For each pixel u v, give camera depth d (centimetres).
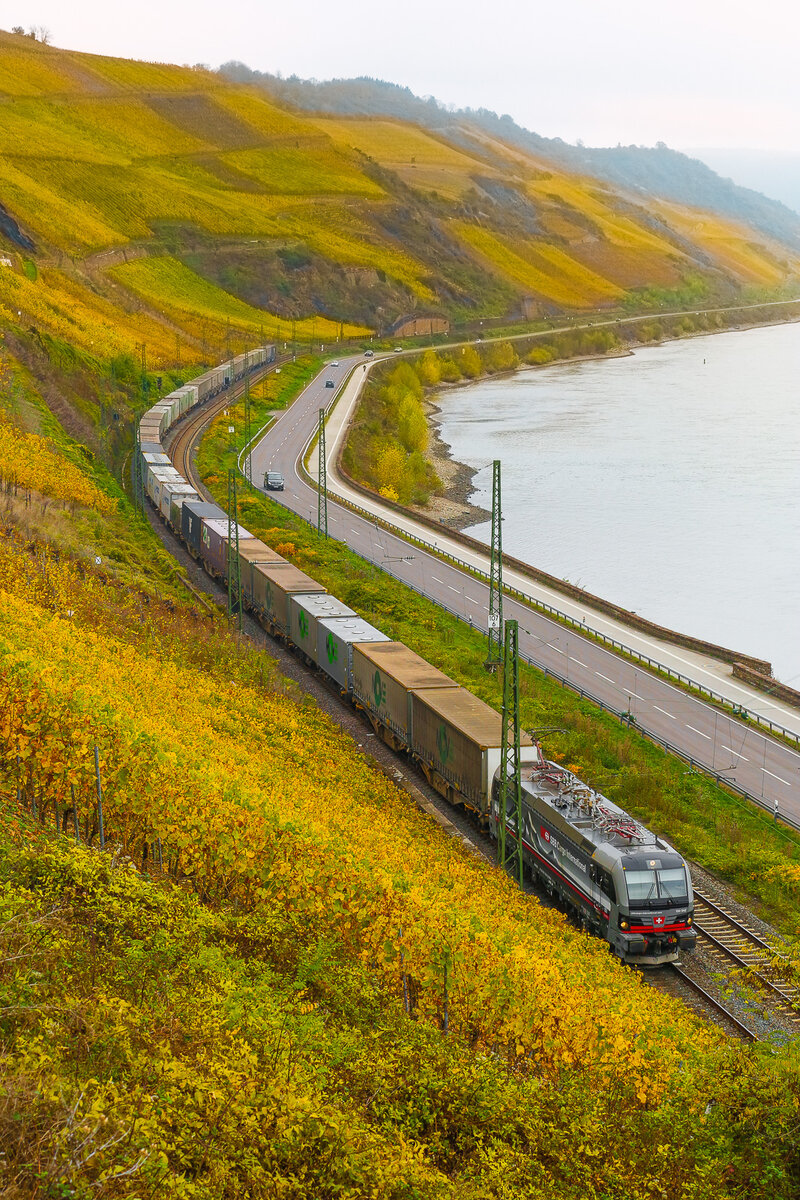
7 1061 1733
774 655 9512
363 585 9406
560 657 8269
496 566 10788
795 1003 3297
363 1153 1950
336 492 13850
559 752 6334
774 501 14875
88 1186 1544
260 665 7012
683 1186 2295
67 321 16812
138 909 2783
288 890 3253
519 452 18550
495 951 3036
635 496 15338
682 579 11644
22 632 4972
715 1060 2720
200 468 13638
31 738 3691
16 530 7400
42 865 2870
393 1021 2705
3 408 10850
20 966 2231
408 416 18500
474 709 5591
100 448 12781
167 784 3534
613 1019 2948
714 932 4509
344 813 4400
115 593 7331
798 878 4816
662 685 7744
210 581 9356
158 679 5409
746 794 5909
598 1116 2491
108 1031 2048
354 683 6719
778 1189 2325
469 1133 2316
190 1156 1805
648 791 5881
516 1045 2895
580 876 4350
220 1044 2158
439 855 4431
